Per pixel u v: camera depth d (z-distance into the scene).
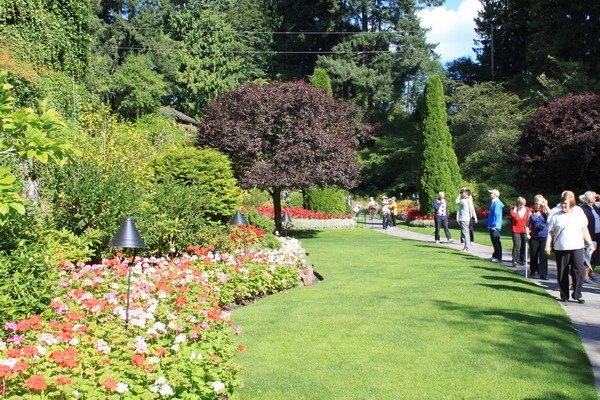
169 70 44.03
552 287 9.40
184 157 15.34
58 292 5.56
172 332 4.96
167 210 10.71
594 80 26.27
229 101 19.64
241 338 6.20
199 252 9.13
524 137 24.08
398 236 20.67
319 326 6.64
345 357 5.48
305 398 4.49
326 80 25.47
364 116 43.03
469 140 33.75
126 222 5.55
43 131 4.53
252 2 51.22
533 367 5.12
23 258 4.99
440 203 16.97
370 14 42.09
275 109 18.81
